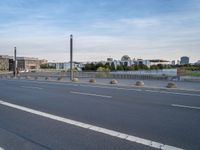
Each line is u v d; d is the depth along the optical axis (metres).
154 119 7.43
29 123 7.14
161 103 10.59
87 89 17.50
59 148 4.99
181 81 26.19
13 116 8.16
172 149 4.88
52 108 9.55
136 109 9.13
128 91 15.80
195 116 7.84
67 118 7.70
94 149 4.90
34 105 10.38
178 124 6.81
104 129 6.36
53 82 26.78
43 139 5.60
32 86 21.09
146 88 17.91
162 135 5.79
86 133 6.03
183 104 10.27
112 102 10.98
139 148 4.94
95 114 8.25
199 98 12.18
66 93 14.97
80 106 9.95
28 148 5.02
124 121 7.20
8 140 5.57
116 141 5.39
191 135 5.78
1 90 17.47
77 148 4.97
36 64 139.62
